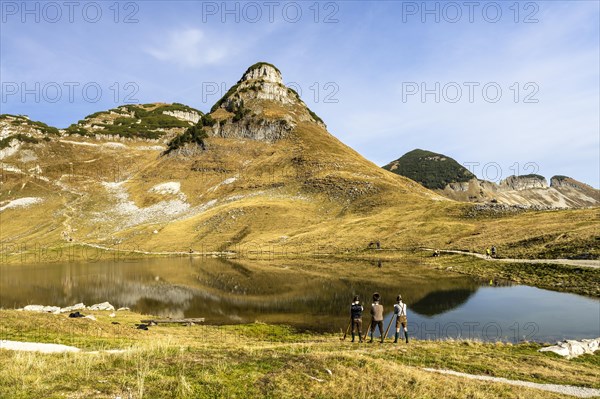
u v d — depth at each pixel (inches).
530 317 1300.4
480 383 566.6
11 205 7372.1
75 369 517.3
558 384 622.5
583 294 1621.6
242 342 1074.7
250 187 6899.6
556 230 2714.1
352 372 513.7
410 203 4864.7
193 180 7800.2
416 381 515.5
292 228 4854.8
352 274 2546.8
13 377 476.1
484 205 4020.7
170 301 2014.0
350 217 4840.1
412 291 1895.9
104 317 1480.1
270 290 2187.5
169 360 568.1
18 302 2106.3
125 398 414.0
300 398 440.8
